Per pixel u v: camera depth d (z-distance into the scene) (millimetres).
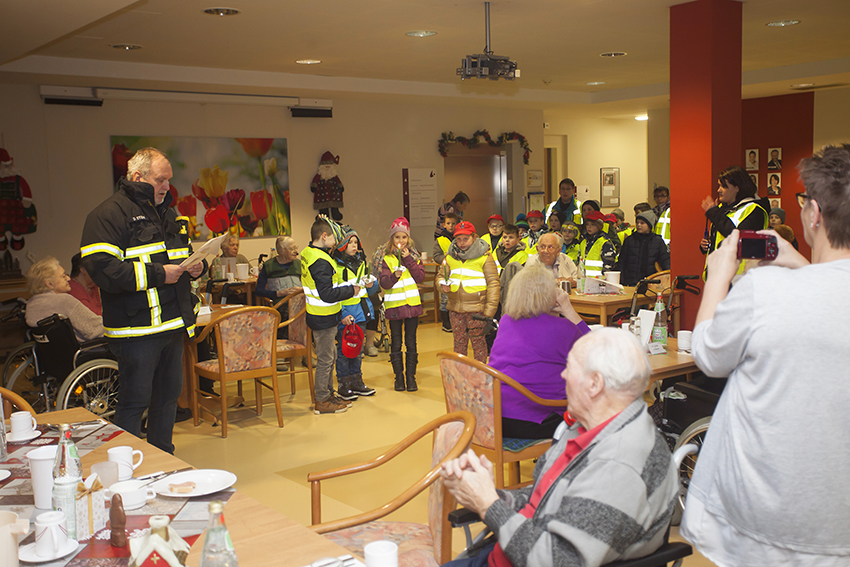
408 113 10766
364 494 3990
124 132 8453
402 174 10773
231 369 5070
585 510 1614
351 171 10266
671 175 5914
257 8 5488
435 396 5980
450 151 11219
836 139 11195
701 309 1844
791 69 9586
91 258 3480
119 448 2033
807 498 1575
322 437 4988
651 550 1739
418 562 2086
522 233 8078
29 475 2109
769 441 1604
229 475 2045
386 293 6051
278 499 3922
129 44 6676
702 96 5684
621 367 1742
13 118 7785
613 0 5621
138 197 3637
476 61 5637
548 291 3258
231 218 9281
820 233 1665
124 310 3619
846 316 1550
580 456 1735
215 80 8172
